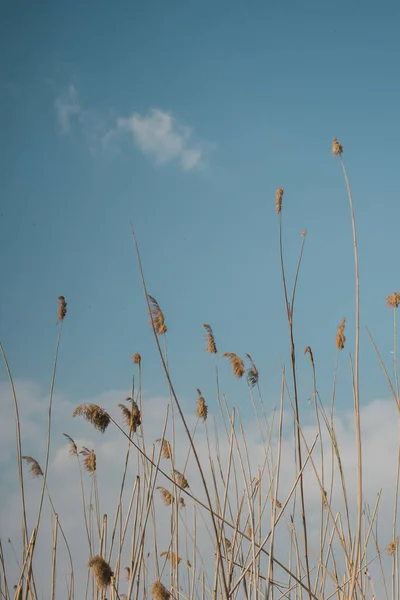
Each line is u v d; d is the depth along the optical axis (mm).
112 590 6699
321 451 7352
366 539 6984
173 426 7680
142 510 7219
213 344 7645
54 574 7133
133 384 7316
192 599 7684
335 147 6449
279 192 6539
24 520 6945
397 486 7258
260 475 7406
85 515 7621
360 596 6852
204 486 6246
